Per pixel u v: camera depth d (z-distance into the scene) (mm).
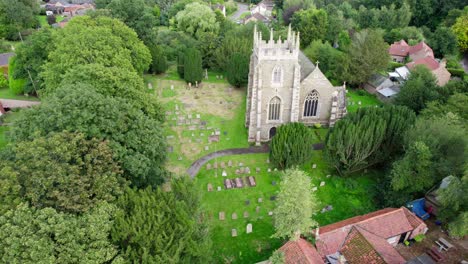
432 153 50281
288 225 40812
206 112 83125
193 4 126500
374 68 94500
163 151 52750
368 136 55844
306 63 77125
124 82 60250
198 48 107062
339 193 58031
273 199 56625
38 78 83312
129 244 34281
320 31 122188
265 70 64812
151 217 35188
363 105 90438
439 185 53156
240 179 60406
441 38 119312
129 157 44281
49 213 32375
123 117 48000
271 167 64188
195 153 68125
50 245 30609
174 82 100438
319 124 76688
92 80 57594
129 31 87062
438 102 69750
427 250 45875
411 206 50906
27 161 37156
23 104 85188
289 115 71312
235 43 100125
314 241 42875
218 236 49469
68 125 43188
